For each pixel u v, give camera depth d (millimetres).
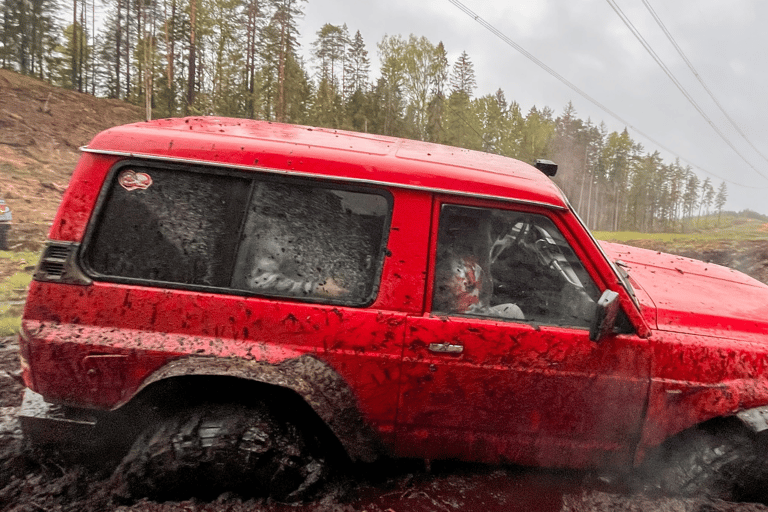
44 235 16797
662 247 28984
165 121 2846
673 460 2758
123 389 2381
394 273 2480
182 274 2426
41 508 2367
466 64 67000
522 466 2824
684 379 2588
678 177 132375
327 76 64438
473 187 2549
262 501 2424
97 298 2389
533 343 2500
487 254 2576
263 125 3051
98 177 2432
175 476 2354
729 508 2631
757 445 2613
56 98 46594
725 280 3389
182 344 2369
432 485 2723
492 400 2520
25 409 2480
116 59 67312
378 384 2459
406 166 2559
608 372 2541
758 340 2750
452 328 2463
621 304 2570
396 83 54469
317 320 2422
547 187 2674
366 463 2684
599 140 104188
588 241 2590
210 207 2463
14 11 61250
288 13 50000
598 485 2787
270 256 2461
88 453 2701
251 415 2432
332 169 2494
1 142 35906
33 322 2381
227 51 50219
